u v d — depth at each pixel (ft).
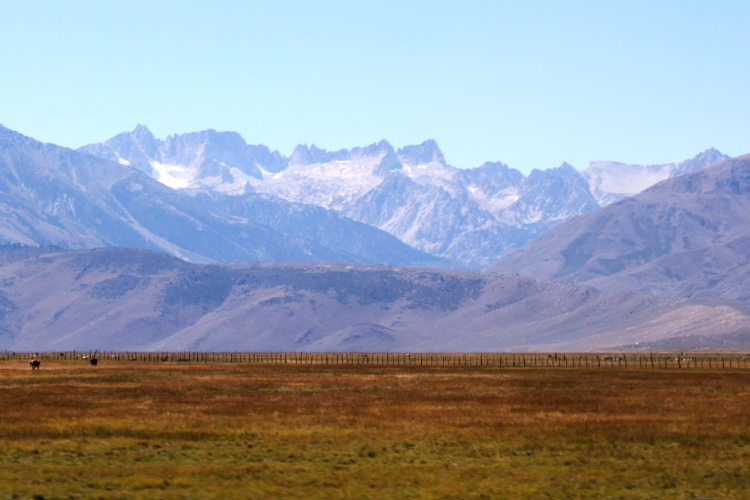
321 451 320.09
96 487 254.06
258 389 583.17
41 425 377.50
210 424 388.57
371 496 248.11
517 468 291.17
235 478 269.85
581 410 449.48
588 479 273.95
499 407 462.60
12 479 261.65
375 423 394.32
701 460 306.96
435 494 251.39
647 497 252.01
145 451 317.01
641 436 355.36
